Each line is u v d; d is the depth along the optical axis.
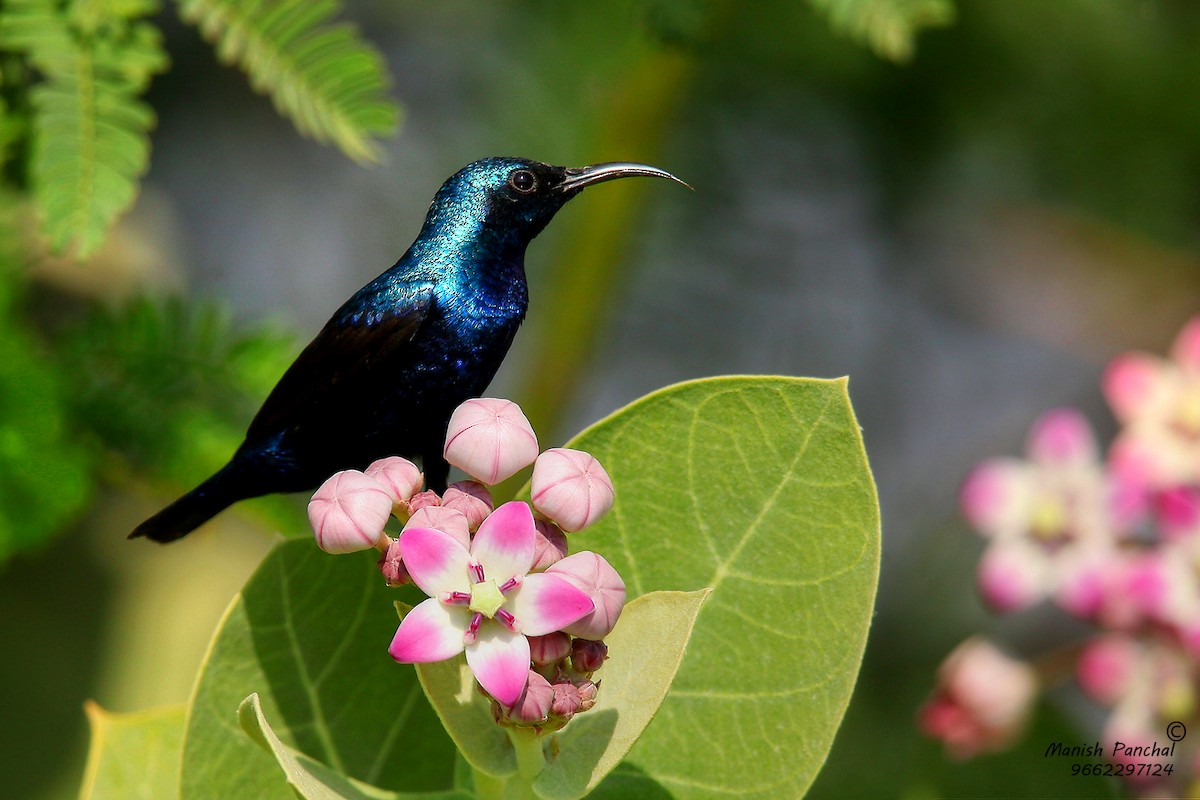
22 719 2.36
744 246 2.33
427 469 2.00
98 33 2.00
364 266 2.37
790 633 1.93
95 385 2.05
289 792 1.95
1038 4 2.28
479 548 1.89
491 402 1.92
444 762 1.96
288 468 1.99
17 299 2.04
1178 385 2.05
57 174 1.99
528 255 2.20
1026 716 2.05
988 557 2.06
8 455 2.03
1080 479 2.06
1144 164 2.46
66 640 2.43
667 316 2.35
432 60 2.29
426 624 1.89
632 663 1.91
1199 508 2.03
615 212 2.17
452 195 1.99
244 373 2.06
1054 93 2.39
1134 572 2.03
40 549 2.04
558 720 1.90
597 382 2.42
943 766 2.06
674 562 1.94
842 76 2.33
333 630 1.95
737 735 1.94
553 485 1.90
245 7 2.00
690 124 2.28
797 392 1.93
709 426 1.94
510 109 2.23
